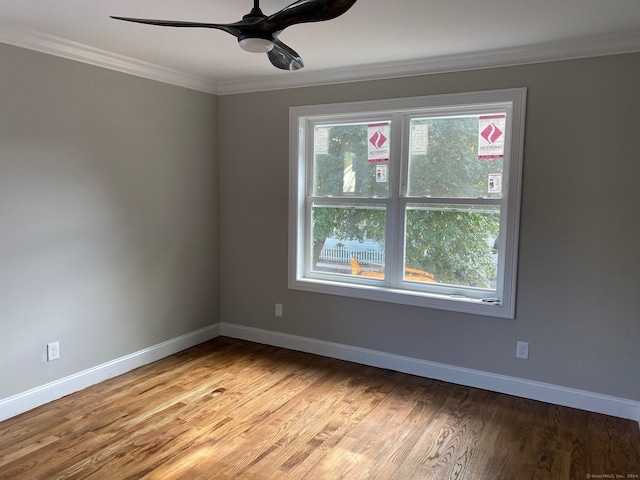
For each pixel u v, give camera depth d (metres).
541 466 2.46
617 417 2.98
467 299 3.42
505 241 3.29
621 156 2.86
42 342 3.06
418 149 3.59
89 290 3.34
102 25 2.69
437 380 3.55
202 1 2.32
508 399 3.24
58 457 2.48
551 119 3.02
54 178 3.06
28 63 2.87
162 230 3.87
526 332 3.22
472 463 2.48
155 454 2.52
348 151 3.89
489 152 3.36
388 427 2.85
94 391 3.29
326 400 3.20
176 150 3.93
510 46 3.00
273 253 4.18
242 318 4.43
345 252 3.97
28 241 2.95
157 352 3.90
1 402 2.86
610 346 2.98
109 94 3.36
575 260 3.03
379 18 2.50
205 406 3.09
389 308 3.71
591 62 2.88
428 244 3.62
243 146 4.22
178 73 3.82
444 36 2.81
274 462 2.47
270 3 2.33
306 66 3.57
